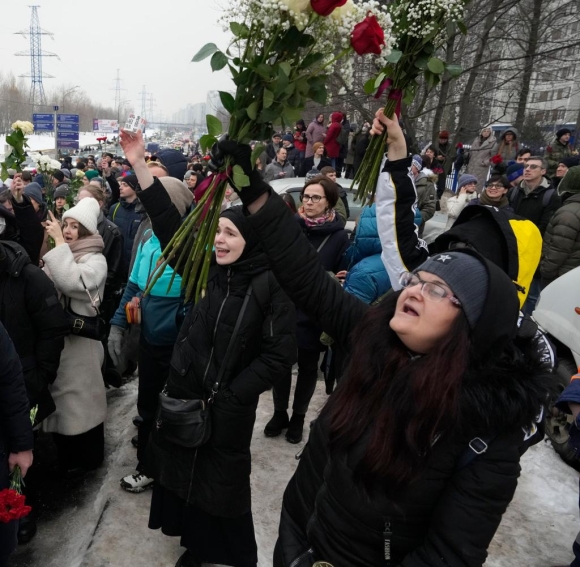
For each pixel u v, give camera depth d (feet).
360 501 4.27
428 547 4.00
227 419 7.68
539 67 30.78
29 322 8.57
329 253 11.85
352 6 4.84
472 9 25.13
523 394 3.88
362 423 4.25
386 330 4.42
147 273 9.95
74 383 9.96
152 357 9.90
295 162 40.22
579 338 11.80
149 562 8.54
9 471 7.07
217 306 7.77
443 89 27.89
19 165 10.68
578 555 8.18
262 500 10.35
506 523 10.00
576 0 29.60
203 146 5.17
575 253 15.99
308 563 4.69
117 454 11.53
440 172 32.01
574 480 11.34
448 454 4.04
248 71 4.85
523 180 19.27
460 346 3.93
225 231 7.59
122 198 17.49
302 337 11.53
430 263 4.24
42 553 8.79
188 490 7.90
